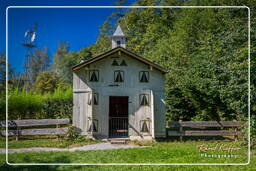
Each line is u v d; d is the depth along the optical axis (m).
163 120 11.37
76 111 11.02
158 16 27.36
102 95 11.20
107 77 11.30
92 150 8.43
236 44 10.97
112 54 11.36
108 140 10.62
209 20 20.22
